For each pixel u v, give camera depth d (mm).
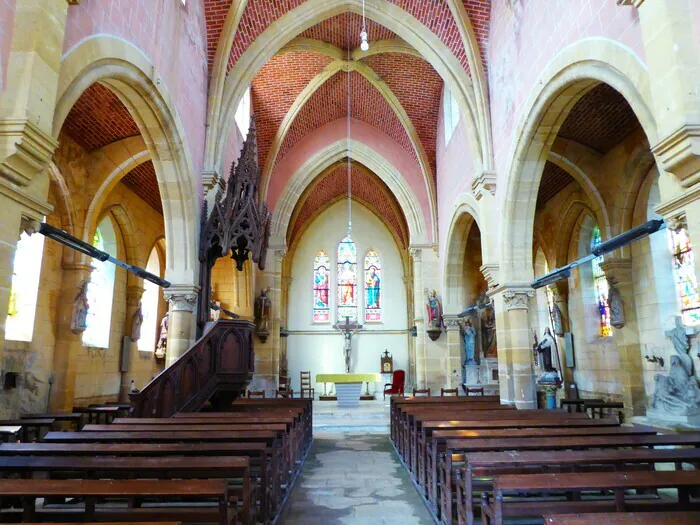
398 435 11008
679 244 12820
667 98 5742
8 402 11211
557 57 9328
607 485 3924
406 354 26656
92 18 7395
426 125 20188
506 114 12320
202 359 10344
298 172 21078
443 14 14047
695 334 11719
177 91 10883
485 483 5887
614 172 14125
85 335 14781
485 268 13102
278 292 20453
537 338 19734
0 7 5520
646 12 6152
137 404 8898
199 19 12648
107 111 12523
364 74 18469
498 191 12945
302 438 10227
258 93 18781
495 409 9594
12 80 5535
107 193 13859
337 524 6281
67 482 3781
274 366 19875
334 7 14320
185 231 11586
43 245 12469
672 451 5031
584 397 17141
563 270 10523
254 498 5352
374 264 27828
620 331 14094
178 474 5281
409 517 6555
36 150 5562
